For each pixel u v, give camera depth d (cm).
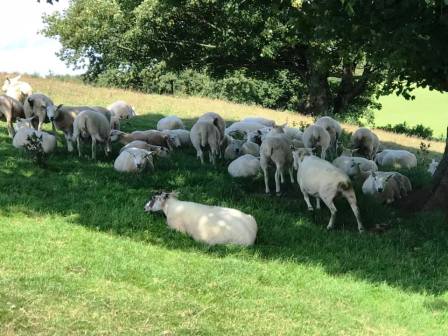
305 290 830
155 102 3197
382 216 1240
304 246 1033
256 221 1109
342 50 1414
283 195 1329
